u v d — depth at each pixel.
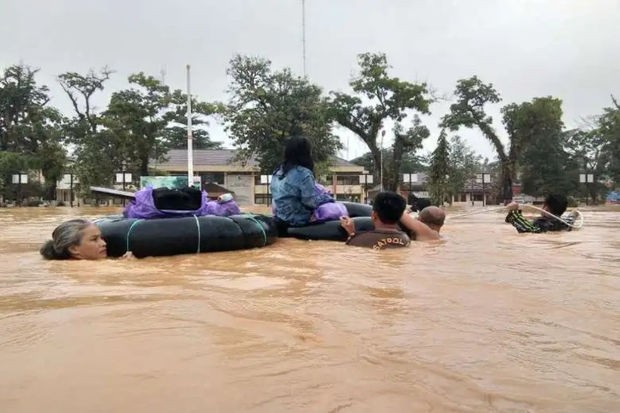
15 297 2.82
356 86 36.47
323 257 4.57
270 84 36.25
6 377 1.58
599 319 2.34
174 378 1.58
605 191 46.06
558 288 3.06
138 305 2.59
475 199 58.19
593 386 1.56
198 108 37.53
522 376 1.63
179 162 53.25
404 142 37.78
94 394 1.45
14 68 48.88
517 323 2.27
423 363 1.74
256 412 1.35
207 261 4.53
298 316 2.37
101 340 1.96
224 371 1.64
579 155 47.25
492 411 1.38
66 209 27.48
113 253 4.91
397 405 1.40
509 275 3.53
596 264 4.10
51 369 1.65
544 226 7.57
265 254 4.96
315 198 6.55
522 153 42.00
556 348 1.92
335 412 1.35
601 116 45.44
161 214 5.41
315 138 35.44
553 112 38.38
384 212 5.46
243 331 2.11
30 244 6.44
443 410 1.38
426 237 6.19
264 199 53.47
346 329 2.15
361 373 1.64
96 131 39.91
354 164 62.31
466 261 4.25
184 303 2.64
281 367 1.69
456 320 2.31
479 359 1.79
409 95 36.03
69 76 44.81
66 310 2.47
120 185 35.19
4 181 40.81
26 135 44.06
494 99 39.94
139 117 36.75
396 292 2.94
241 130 35.41
